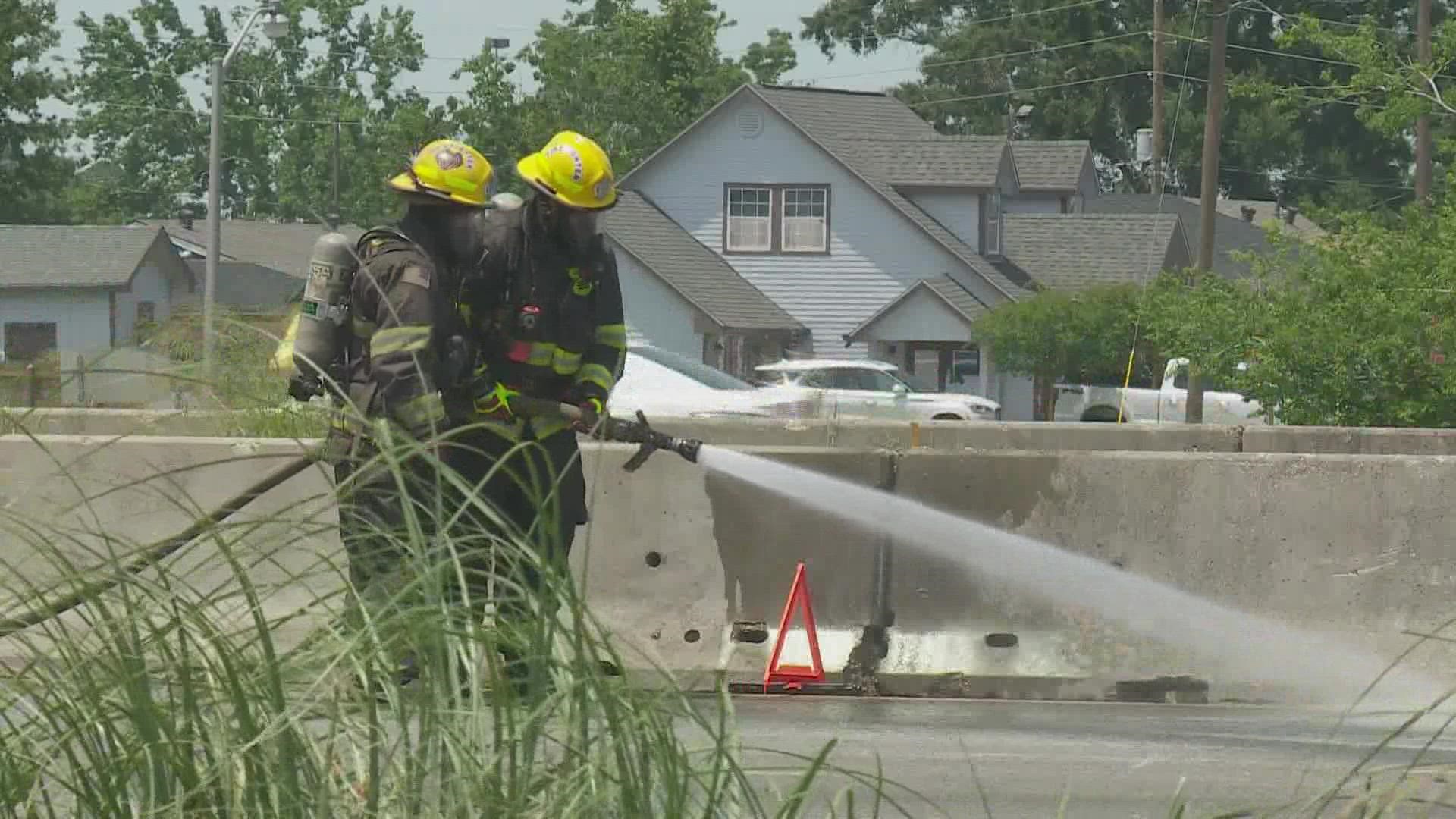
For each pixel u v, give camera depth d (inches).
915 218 5787.4
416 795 392.2
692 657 965.8
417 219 753.0
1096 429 1744.6
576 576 790.5
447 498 487.2
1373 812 484.4
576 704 402.9
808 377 4345.5
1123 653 955.3
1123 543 965.8
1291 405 2402.8
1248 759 789.9
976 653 959.0
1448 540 950.4
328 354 715.4
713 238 5940.0
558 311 757.3
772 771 455.2
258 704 410.0
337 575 450.6
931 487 972.6
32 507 631.8
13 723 416.8
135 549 440.5
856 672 956.6
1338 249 2432.3
